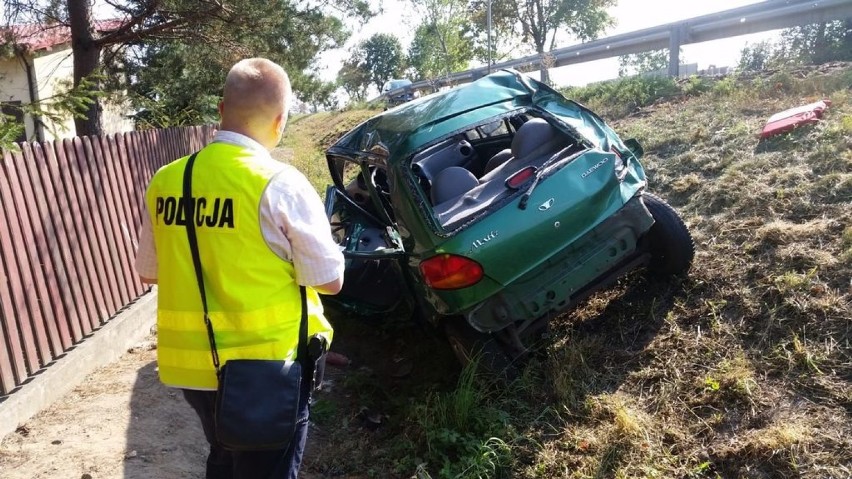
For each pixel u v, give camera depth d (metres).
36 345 4.32
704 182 5.67
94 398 4.32
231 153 2.20
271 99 2.25
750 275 4.24
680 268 4.43
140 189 6.29
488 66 15.91
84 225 5.06
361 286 4.82
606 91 9.88
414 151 4.14
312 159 13.95
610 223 4.06
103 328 5.04
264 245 2.12
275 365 2.14
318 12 12.29
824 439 2.97
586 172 4.03
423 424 3.76
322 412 4.31
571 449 3.41
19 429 3.91
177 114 13.88
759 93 7.46
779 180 5.11
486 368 3.93
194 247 2.16
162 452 3.70
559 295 3.90
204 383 2.20
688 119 7.30
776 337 3.72
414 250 3.93
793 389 3.34
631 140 4.84
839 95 6.26
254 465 2.23
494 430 3.59
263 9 11.21
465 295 3.72
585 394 3.77
